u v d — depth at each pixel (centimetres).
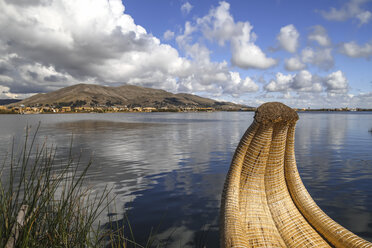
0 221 147
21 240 145
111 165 824
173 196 511
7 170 644
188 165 830
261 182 193
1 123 4222
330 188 559
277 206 191
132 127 3064
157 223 379
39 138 1717
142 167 794
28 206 163
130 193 529
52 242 176
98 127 3073
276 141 183
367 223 380
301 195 193
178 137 1812
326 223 174
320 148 1188
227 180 192
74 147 1274
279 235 180
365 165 799
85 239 194
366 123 3541
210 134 2055
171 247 310
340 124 3319
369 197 496
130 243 313
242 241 147
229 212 172
